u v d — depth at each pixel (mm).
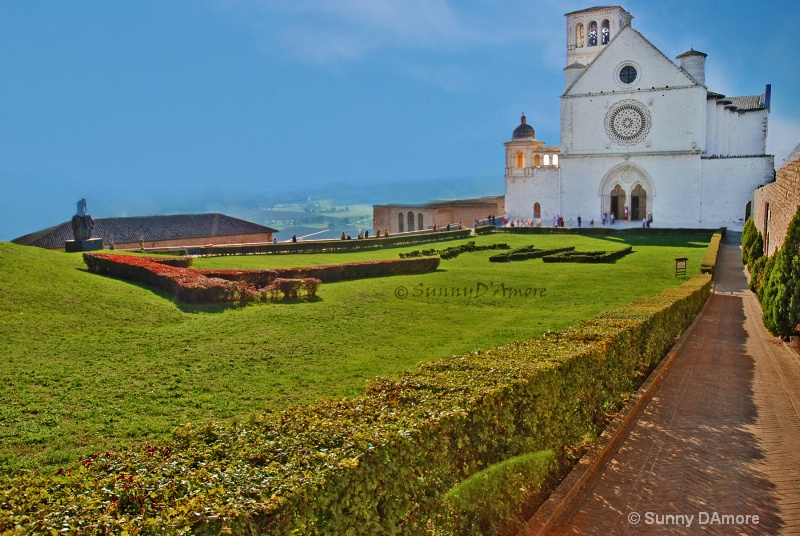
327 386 14266
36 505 4688
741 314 26234
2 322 18047
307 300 25688
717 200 74125
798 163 24109
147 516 4598
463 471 6828
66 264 29172
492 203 97312
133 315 20719
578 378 9867
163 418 12008
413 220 99812
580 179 80688
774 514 7895
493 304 26344
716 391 13984
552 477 8781
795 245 19094
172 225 67312
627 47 76188
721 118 80312
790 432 11062
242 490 4910
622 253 48531
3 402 12430
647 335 15039
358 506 5375
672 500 8320
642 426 11445
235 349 17375
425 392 7695
